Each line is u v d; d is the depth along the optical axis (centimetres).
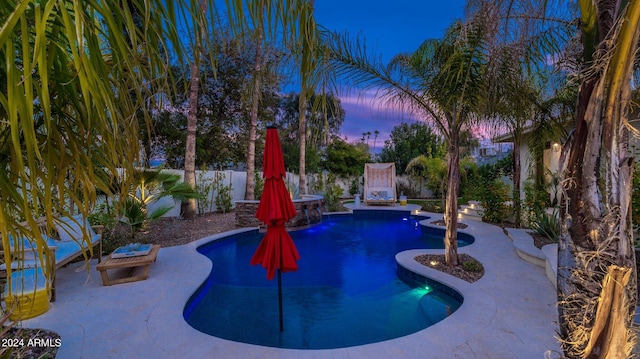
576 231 143
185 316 402
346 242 871
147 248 503
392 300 459
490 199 981
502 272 500
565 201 149
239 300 464
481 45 345
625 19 121
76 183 96
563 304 148
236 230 880
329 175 1733
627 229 133
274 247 384
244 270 612
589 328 135
